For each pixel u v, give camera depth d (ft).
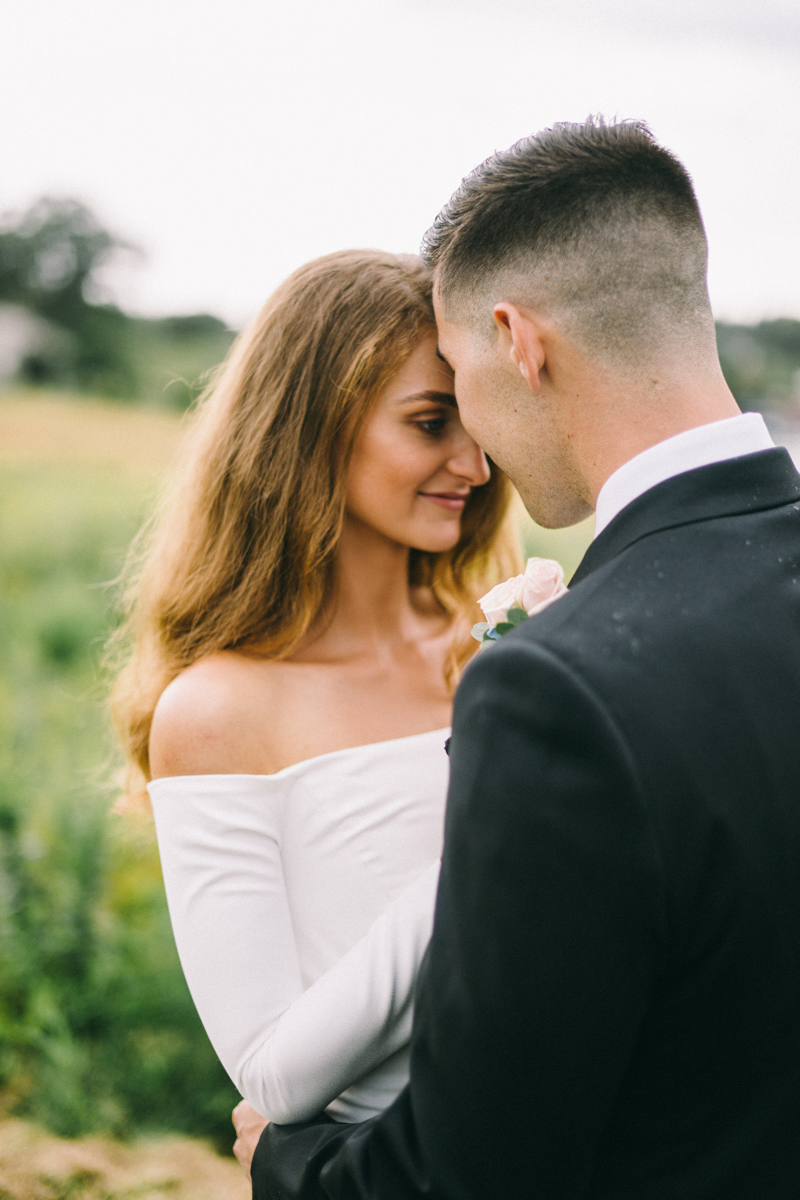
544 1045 2.40
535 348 3.09
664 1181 2.65
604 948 2.36
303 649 4.57
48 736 14.53
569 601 2.66
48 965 9.32
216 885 3.78
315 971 4.04
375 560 4.75
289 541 4.41
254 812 3.93
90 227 138.92
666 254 2.94
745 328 71.51
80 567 29.86
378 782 4.13
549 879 2.38
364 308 4.24
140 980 9.18
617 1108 2.67
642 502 2.86
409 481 4.33
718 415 2.97
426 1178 2.55
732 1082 2.60
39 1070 8.38
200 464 4.64
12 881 9.79
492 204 3.16
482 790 2.49
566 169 3.01
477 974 2.46
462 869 2.54
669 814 2.37
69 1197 7.01
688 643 2.55
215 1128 8.01
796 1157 2.66
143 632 5.00
